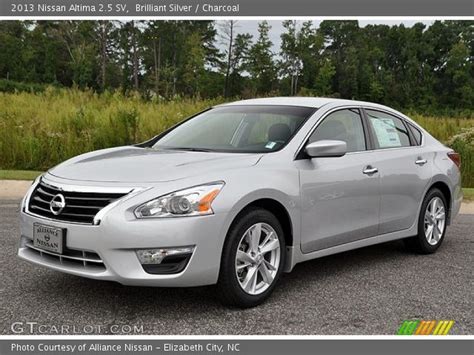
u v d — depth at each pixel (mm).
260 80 86500
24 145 14844
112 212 4227
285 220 4996
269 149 5191
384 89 116938
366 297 5043
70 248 4352
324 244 5355
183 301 4820
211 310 4629
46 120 17172
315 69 95562
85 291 5016
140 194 4281
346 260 6363
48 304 4691
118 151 5535
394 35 126062
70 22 101938
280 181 4871
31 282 5230
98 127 16391
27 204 4805
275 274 4859
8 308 4590
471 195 12180
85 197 4387
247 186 4586
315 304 4832
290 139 5289
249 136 5520
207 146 5551
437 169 6754
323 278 5613
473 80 119812
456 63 120062
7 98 20906
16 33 105562
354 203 5605
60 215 4449
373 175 5812
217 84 84875
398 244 7242
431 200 6723
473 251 6980
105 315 4488
